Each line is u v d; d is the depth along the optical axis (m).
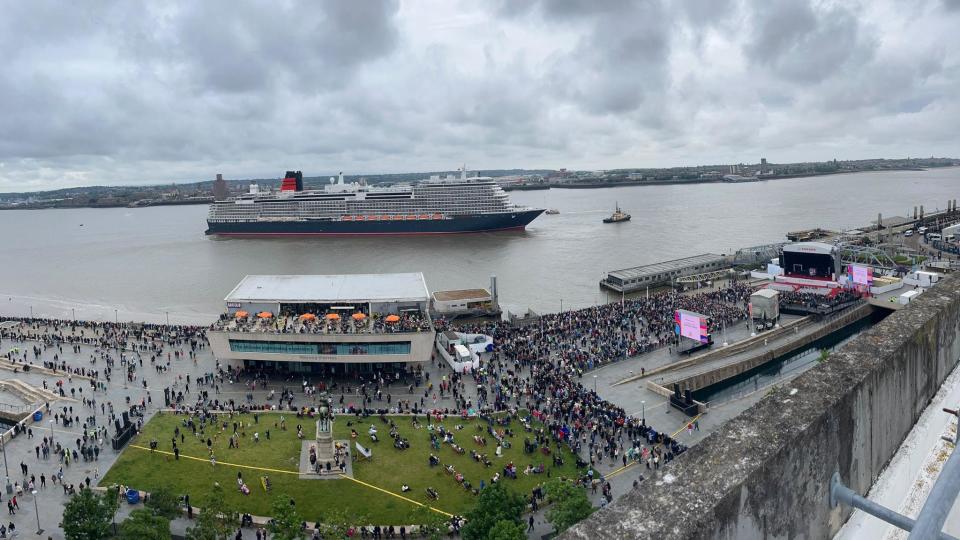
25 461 62.34
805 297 116.44
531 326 107.06
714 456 8.73
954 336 14.46
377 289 98.75
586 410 71.00
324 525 49.03
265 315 90.44
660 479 8.45
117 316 138.50
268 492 56.00
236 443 64.88
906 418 12.20
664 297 126.50
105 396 80.19
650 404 74.56
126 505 54.53
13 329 114.56
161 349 99.00
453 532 50.38
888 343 11.80
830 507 9.92
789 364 97.75
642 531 7.43
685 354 91.12
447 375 86.06
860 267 117.62
